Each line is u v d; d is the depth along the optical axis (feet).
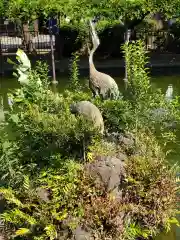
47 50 52.31
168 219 14.82
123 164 15.39
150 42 51.65
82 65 46.37
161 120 21.76
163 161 17.16
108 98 20.68
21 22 47.14
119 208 14.02
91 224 13.64
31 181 15.14
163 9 41.27
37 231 13.75
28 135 17.04
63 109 18.71
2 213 14.82
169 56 48.37
